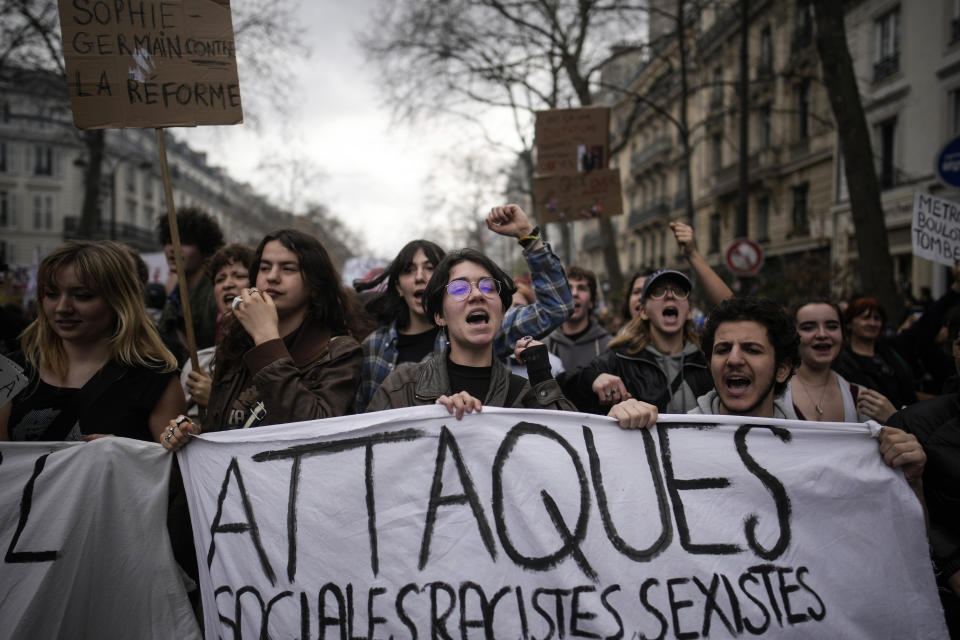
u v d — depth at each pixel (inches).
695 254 137.3
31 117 674.8
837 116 319.0
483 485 81.0
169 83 96.0
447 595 78.4
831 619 78.3
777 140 864.3
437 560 79.3
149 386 89.8
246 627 79.8
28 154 1654.8
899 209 633.0
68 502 80.1
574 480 81.2
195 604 88.1
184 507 88.0
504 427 82.3
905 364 159.5
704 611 77.9
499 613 77.8
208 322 153.1
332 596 79.2
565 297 110.0
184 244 159.8
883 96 655.1
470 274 88.3
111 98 94.7
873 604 78.8
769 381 85.3
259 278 97.8
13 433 86.5
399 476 81.5
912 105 620.1
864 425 82.8
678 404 117.0
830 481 81.6
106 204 1727.4
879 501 80.9
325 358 94.8
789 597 78.7
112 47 94.8
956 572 79.2
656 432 83.4
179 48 96.3
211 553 81.9
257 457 83.0
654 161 1288.1
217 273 131.0
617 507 80.6
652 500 81.0
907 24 623.5
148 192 1914.4
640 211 1405.0
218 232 165.2
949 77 579.8
